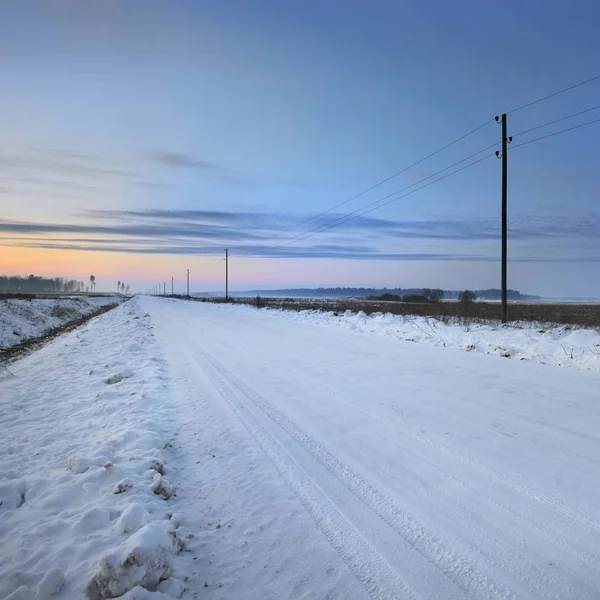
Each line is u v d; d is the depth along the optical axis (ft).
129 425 19.16
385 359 34.17
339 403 22.31
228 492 13.26
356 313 79.97
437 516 11.46
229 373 30.96
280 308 114.52
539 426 17.79
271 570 9.56
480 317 65.21
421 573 9.24
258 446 16.93
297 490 13.24
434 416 19.57
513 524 10.94
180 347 45.85
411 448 16.10
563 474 13.53
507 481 13.21
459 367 29.99
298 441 17.26
